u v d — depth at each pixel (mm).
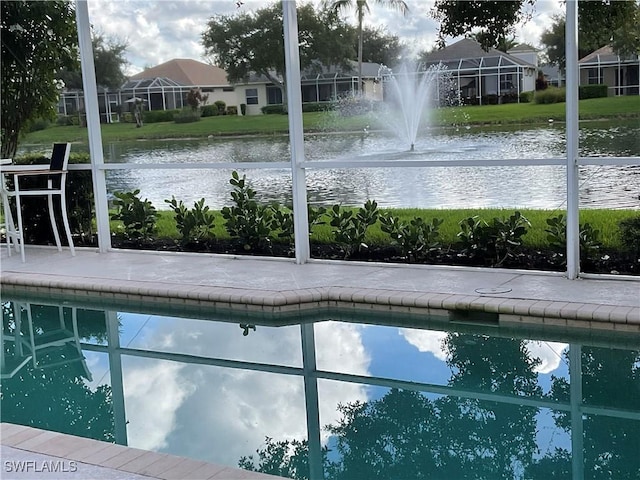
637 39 6688
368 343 5723
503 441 3973
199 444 4090
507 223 7152
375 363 5305
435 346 5559
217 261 8117
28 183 9602
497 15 7316
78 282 7348
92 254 8914
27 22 9594
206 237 8922
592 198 6980
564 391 4625
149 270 7773
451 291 6230
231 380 5137
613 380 4758
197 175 9078
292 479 3490
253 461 3842
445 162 6742
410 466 3703
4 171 8562
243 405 4672
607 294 5863
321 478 3619
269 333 6113
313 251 8266
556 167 7152
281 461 3820
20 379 5383
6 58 9719
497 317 5789
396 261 7793
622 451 3793
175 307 6844
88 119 8656
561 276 6551
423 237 7602
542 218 7281
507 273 6797
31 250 9391
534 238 7277
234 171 8625
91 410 4707
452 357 5316
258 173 8773
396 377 5023
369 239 8094
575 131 6191
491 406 4465
